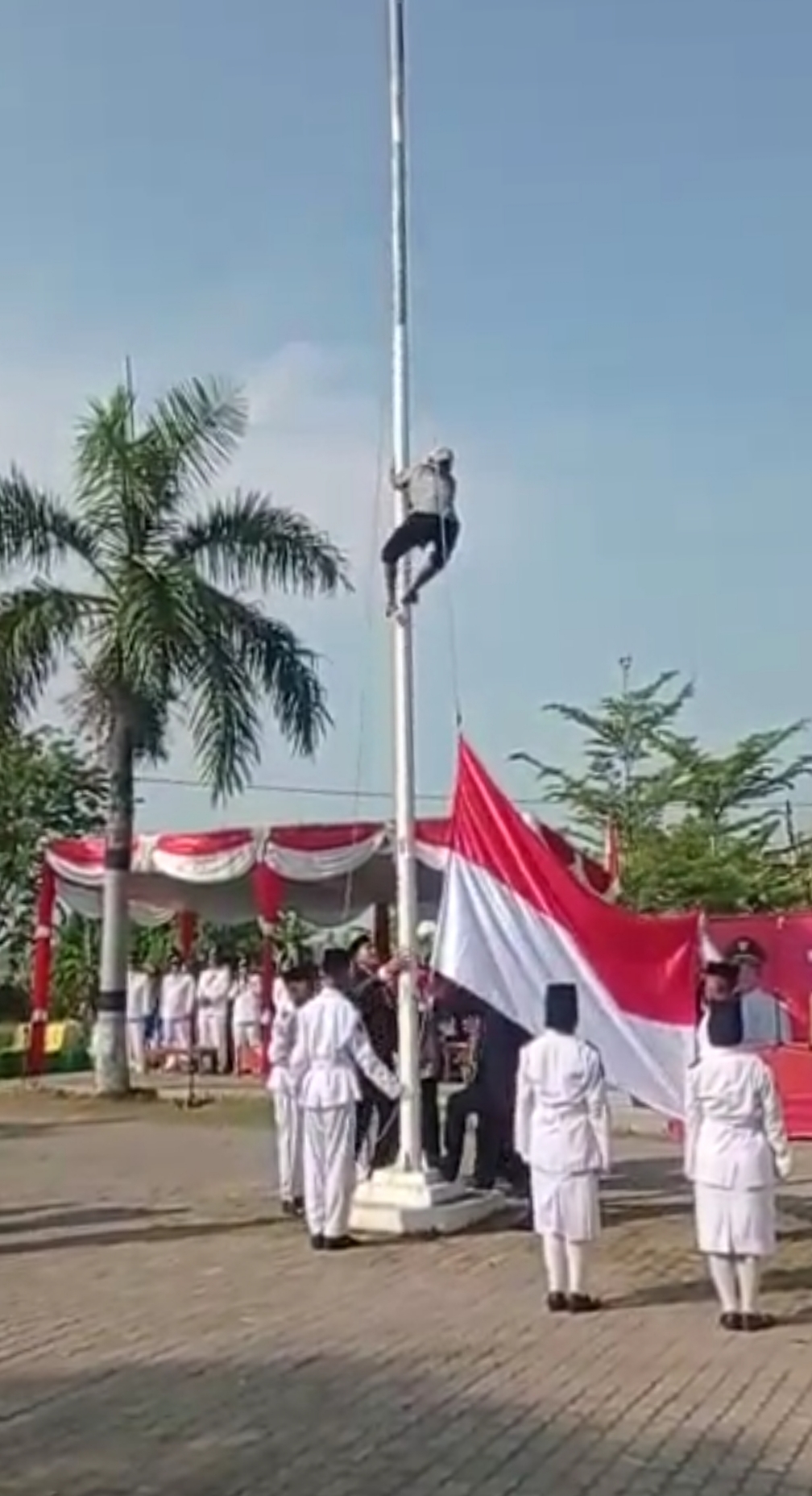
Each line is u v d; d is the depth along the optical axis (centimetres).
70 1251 1419
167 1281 1283
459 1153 1602
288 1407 922
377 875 3216
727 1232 1097
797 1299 1203
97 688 2681
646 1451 834
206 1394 948
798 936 2202
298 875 2962
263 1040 3034
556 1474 800
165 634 2595
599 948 1507
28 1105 2742
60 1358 1036
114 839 2798
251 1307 1184
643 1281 1272
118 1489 784
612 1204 1678
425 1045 1655
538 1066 1181
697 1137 1120
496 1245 1425
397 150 1591
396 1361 1022
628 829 4656
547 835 2295
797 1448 838
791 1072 2169
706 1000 1192
